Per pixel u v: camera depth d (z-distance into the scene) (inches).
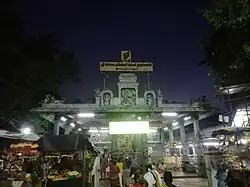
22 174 492.4
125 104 1018.7
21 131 768.3
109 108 992.2
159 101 1018.7
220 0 388.8
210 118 1250.6
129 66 1077.1
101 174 823.1
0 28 564.1
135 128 975.6
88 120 1168.8
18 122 791.1
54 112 944.9
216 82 563.2
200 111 999.6
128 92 1035.3
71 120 1138.0
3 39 570.9
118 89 1040.2
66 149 385.4
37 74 695.1
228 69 526.9
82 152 404.5
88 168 439.2
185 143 1125.7
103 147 1450.5
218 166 399.5
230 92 514.9
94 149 461.1
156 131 1475.1
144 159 826.8
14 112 714.2
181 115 1073.5
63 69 766.5
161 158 1048.2
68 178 389.7
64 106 960.9
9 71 608.4
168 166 1083.3
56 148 386.3
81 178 393.7
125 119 1031.6
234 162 393.7
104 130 1429.6
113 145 1194.0
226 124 579.8
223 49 526.3
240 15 366.0
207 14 407.8
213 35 550.9
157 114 1031.6
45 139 392.5
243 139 426.9
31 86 692.7
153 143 1368.1
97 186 529.7
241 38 437.7
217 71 564.4
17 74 628.7
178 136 1578.5
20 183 470.3
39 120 984.3
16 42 596.1
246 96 495.8
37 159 499.8
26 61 642.2
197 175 874.1
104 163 842.8
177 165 1080.8
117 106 999.0
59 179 388.2
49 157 495.5
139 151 1090.1
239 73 510.0
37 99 749.3
